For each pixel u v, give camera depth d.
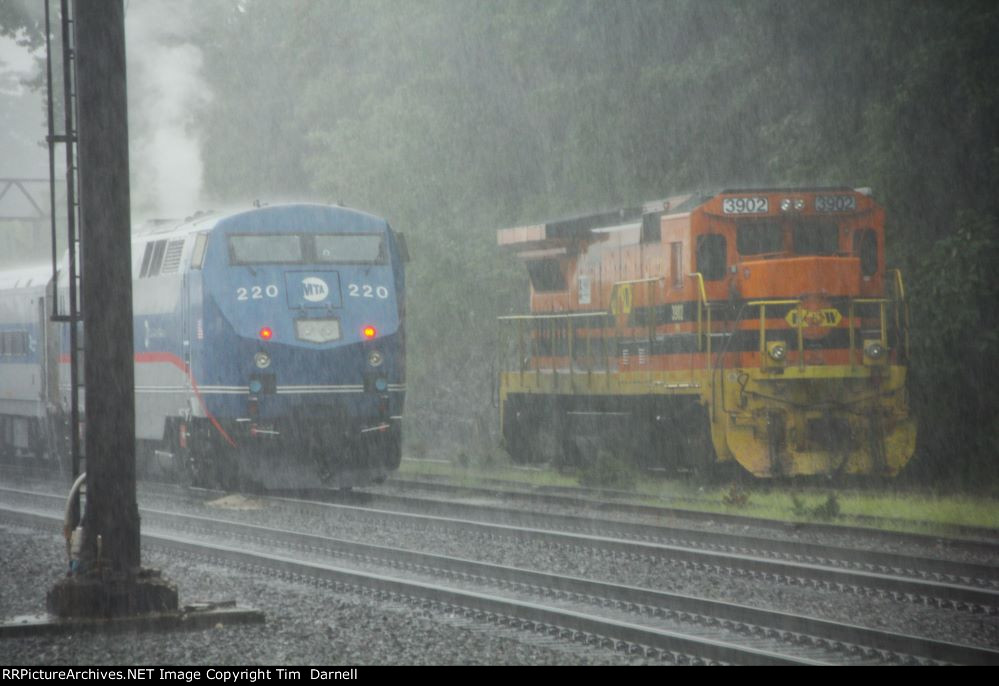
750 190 48.59
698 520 41.25
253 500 49.78
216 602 27.14
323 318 51.16
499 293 72.94
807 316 47.53
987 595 26.77
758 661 21.77
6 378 74.38
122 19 26.48
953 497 46.69
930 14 54.12
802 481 49.72
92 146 26.22
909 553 33.84
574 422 57.31
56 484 61.38
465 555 35.66
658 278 50.41
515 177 78.19
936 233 54.19
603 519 41.72
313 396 50.66
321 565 32.41
